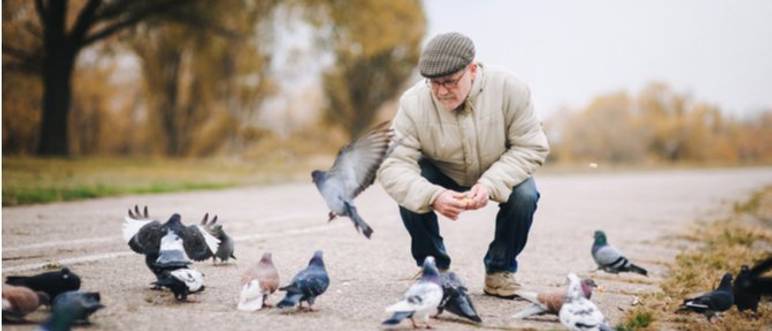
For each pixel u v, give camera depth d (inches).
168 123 1667.1
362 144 191.9
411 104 239.8
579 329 192.7
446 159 241.1
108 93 1723.7
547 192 894.4
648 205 726.5
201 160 1333.7
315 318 204.7
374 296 237.6
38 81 1393.9
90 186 614.5
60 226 378.6
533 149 235.9
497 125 235.8
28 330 179.9
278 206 548.7
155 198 577.0
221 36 1330.0
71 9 1371.8
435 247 251.4
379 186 822.5
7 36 1195.9
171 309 208.1
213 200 581.3
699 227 514.6
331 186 191.0
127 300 216.7
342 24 1239.5
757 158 3727.9
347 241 367.2
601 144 2999.5
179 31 1384.1
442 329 197.9
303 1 1243.2
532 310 205.6
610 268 296.7
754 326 224.8
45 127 1148.5
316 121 1910.7
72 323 179.2
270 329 191.5
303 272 204.5
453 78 222.4
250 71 1610.5
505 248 241.9
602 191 943.0
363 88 1815.9
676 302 250.4
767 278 238.4
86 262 275.1
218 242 230.2
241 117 1700.3
